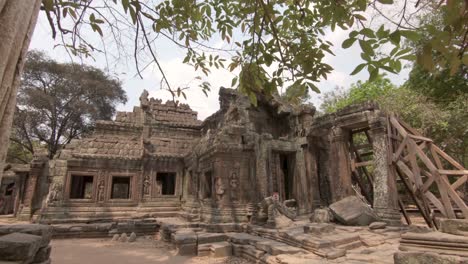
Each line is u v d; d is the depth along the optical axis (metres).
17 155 36.31
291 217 15.23
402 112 19.53
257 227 14.32
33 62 30.84
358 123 14.02
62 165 21.02
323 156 19.44
